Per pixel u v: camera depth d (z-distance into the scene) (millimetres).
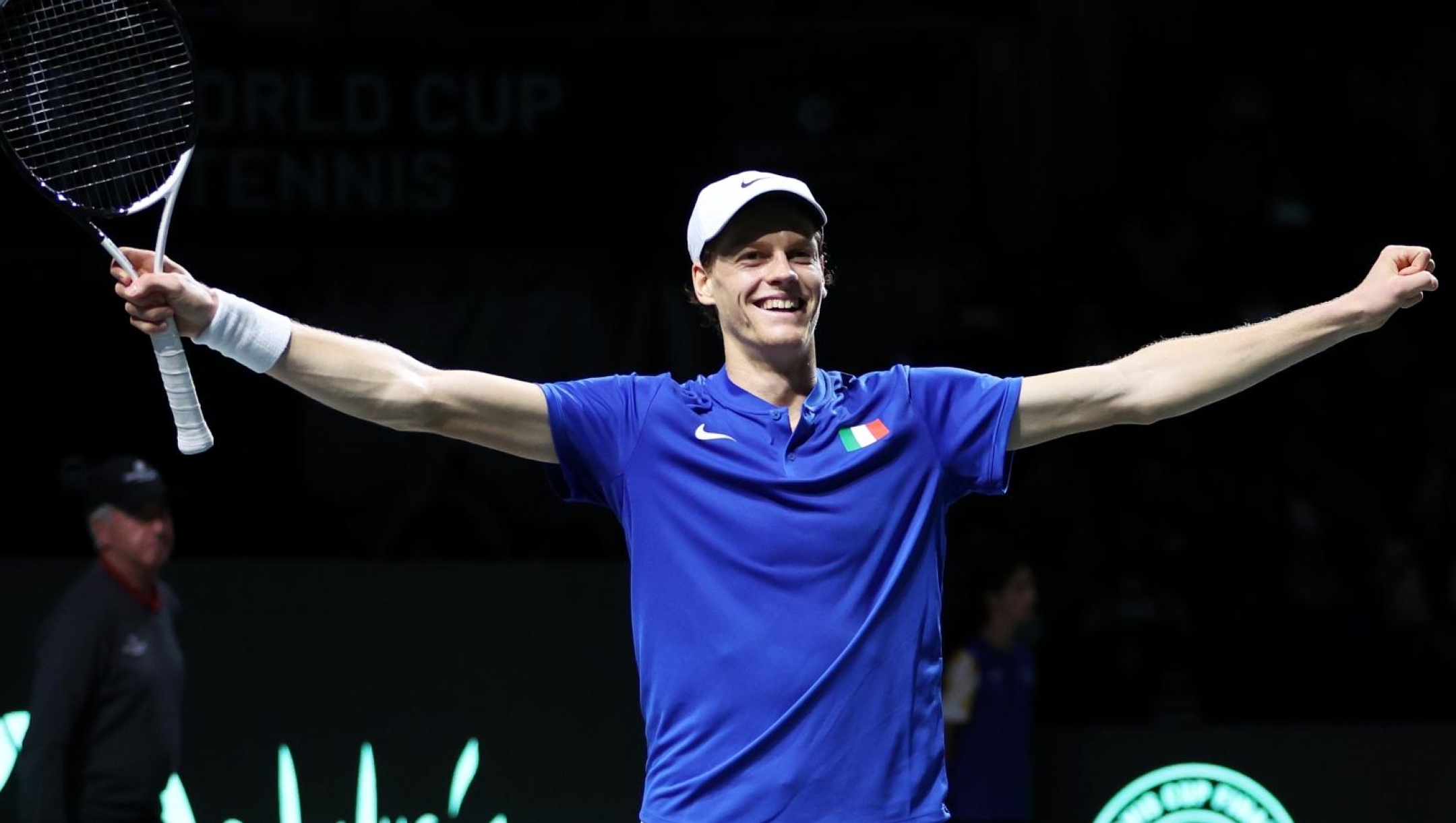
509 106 33156
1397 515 37469
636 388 13094
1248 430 38031
